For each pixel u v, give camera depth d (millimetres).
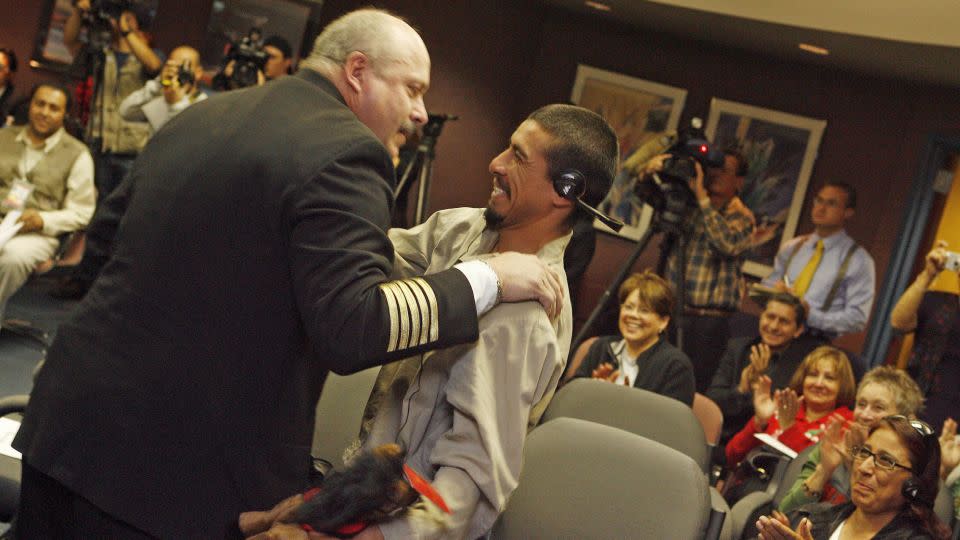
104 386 1542
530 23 8578
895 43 6121
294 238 1489
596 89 8570
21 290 6473
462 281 1526
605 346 4500
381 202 1545
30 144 5719
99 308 1589
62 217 5516
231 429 1537
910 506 2699
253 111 1597
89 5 6535
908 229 7457
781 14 6422
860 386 3660
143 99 6625
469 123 8398
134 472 1531
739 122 8086
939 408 5992
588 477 2096
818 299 6625
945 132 7359
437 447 1564
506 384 1585
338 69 1673
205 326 1530
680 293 5031
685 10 7023
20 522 1651
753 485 3988
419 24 8141
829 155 7773
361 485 1401
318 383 1621
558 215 1707
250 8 7797
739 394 5141
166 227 1558
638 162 8297
